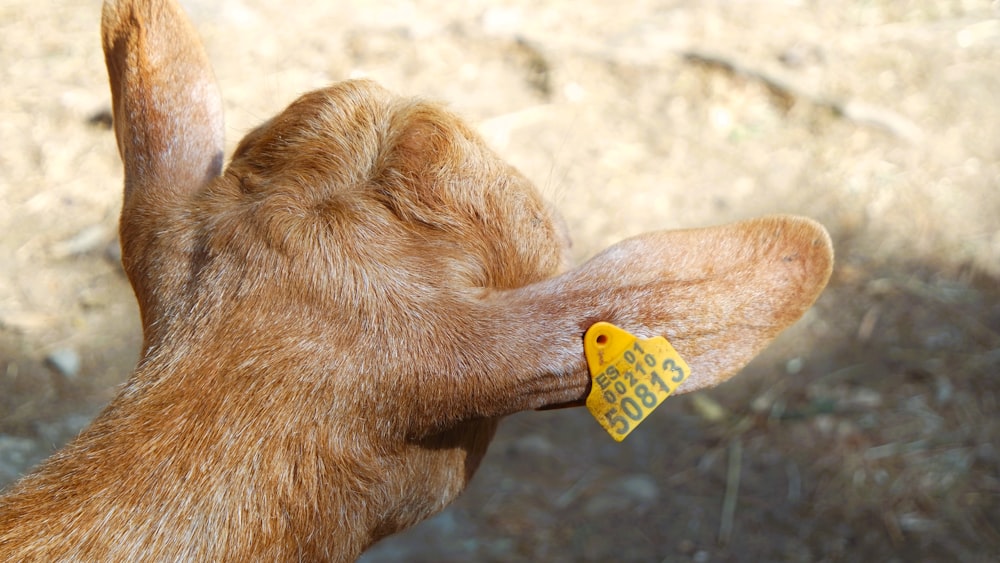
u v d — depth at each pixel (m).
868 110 6.61
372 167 2.31
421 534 4.52
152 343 2.22
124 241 2.40
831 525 4.69
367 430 2.20
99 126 6.19
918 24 7.42
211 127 2.54
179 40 2.57
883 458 4.94
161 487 2.10
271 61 6.60
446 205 2.27
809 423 5.09
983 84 6.91
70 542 2.05
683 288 2.17
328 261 2.18
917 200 6.16
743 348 2.18
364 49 6.78
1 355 5.02
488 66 6.82
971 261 5.85
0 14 6.98
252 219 2.24
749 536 4.65
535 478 4.85
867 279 5.75
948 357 5.36
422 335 2.17
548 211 2.63
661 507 4.75
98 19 7.00
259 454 2.13
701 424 5.14
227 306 2.18
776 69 6.89
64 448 2.22
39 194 5.80
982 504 4.75
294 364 2.15
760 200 6.09
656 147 6.38
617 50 6.89
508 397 2.18
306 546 2.17
